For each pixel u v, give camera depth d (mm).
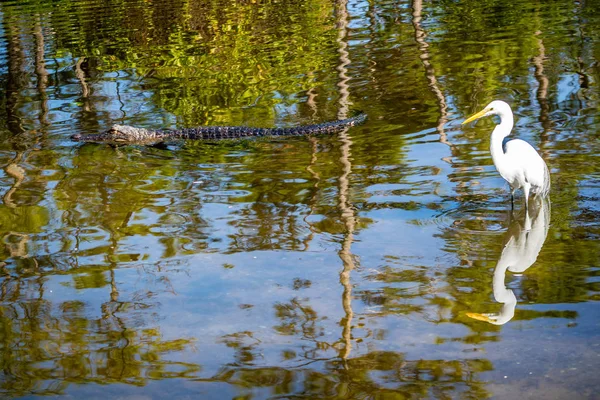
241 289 6039
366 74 13469
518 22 16766
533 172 7086
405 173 8570
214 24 19031
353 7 20297
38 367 5051
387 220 7230
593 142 9070
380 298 5762
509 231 6852
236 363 5000
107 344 5336
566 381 4535
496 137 7422
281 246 6797
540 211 7277
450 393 4504
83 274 6500
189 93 13422
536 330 5156
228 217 7594
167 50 16641
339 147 9844
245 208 7828
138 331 5500
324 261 6453
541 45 14477
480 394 4469
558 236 6684
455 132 10008
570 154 8688
